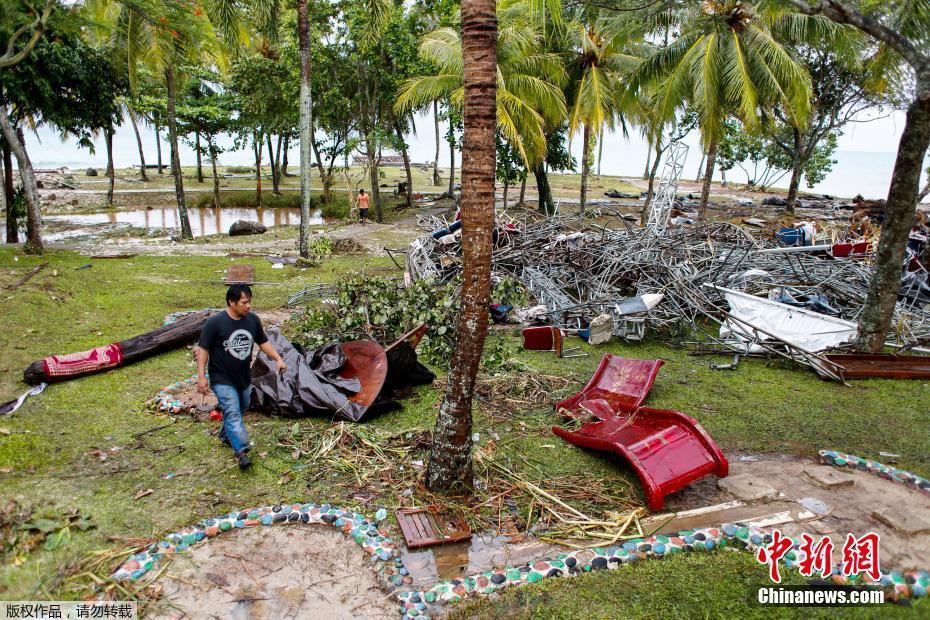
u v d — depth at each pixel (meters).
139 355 7.09
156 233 21.47
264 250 16.59
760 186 38.19
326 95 22.86
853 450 5.23
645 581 3.54
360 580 3.55
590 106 17.31
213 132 28.47
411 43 21.42
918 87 6.36
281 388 5.78
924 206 26.44
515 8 16.12
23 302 8.83
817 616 3.24
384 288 8.05
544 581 3.53
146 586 3.40
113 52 15.38
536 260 10.60
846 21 6.41
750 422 5.84
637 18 14.92
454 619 3.23
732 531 3.94
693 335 9.05
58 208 28.72
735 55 13.29
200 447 5.08
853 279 10.09
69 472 4.58
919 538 3.90
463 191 3.87
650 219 14.04
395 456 4.96
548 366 7.43
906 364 7.19
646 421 5.16
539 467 4.91
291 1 16.80
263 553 3.77
